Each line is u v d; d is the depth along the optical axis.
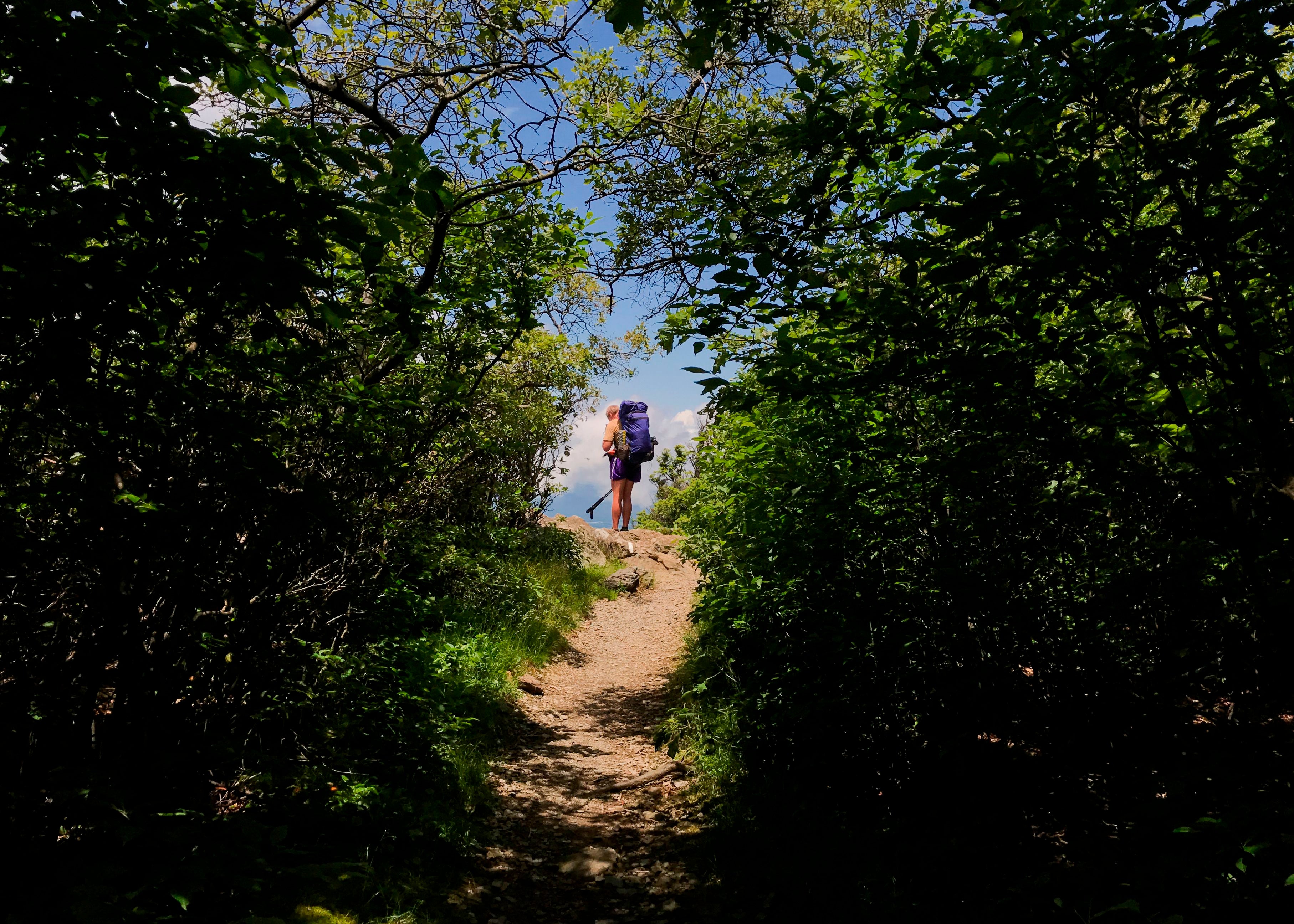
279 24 4.11
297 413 3.55
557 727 6.19
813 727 3.87
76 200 2.03
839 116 2.41
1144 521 2.71
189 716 3.23
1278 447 2.17
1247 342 2.17
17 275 1.96
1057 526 2.88
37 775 2.45
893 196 2.29
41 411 2.31
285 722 3.90
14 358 2.08
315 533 3.47
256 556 3.33
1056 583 3.09
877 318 2.64
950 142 2.24
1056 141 2.32
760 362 3.18
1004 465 2.91
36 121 1.88
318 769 3.65
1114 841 2.65
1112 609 2.79
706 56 2.96
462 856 3.89
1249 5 1.85
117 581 2.75
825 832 3.73
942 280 2.31
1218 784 2.18
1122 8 2.05
